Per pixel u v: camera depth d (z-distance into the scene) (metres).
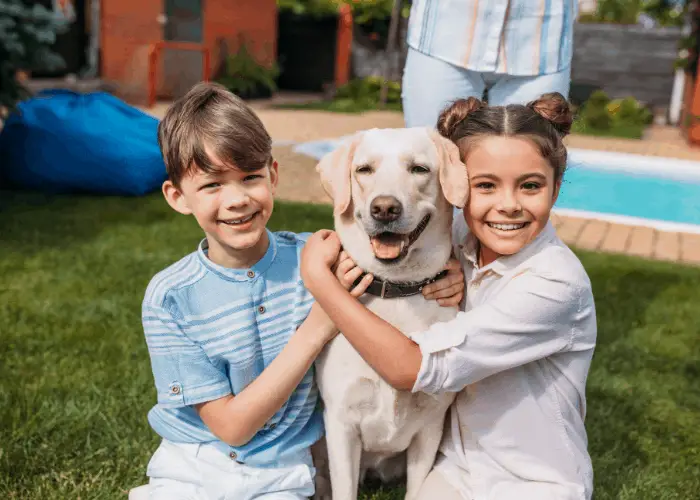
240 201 2.01
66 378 3.25
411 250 2.07
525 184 1.99
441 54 3.36
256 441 2.17
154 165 6.96
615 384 3.46
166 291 2.12
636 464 2.81
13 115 6.90
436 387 2.01
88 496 2.44
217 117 2.01
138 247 5.22
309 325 2.11
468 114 2.12
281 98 18.38
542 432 2.13
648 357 3.79
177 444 2.20
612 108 15.93
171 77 15.28
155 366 2.16
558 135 2.07
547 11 3.27
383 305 2.12
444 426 2.38
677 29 17.97
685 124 13.87
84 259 4.91
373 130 2.14
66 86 13.56
